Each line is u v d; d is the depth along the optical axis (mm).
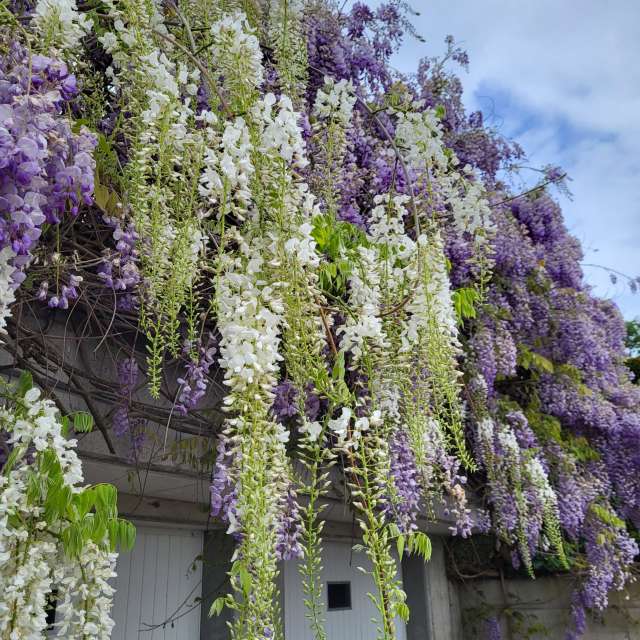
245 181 1846
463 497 3400
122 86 2242
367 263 2398
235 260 1789
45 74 1594
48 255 2049
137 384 2787
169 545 4016
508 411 5426
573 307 6090
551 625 6812
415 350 2562
